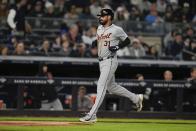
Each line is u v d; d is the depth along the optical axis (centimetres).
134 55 5191
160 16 5716
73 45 5141
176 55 5331
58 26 5316
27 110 3712
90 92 3784
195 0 5897
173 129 2494
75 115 3741
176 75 5381
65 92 3762
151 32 5441
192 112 3900
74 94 3750
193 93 3897
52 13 5425
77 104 3747
